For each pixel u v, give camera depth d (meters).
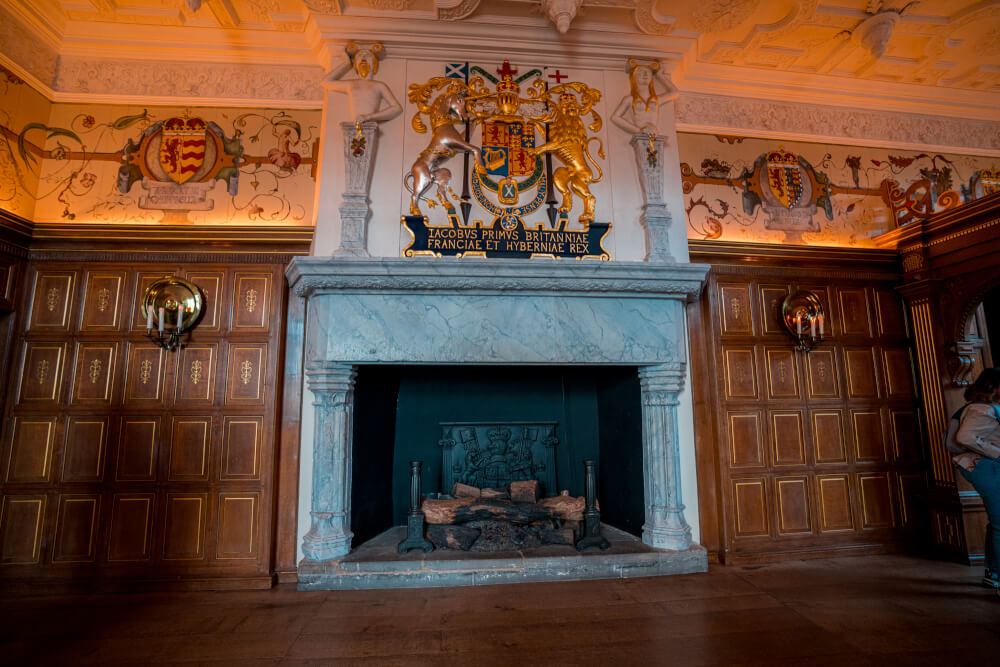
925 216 4.45
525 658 2.61
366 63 4.21
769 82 4.97
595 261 3.96
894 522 4.49
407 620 3.07
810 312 4.56
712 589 3.56
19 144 3.97
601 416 5.03
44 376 3.79
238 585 3.64
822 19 4.27
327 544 3.69
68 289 3.91
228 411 3.87
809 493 4.39
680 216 4.42
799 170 4.99
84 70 4.30
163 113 4.34
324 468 3.80
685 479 4.26
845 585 3.64
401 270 3.80
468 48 4.38
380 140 4.20
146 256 4.00
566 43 4.45
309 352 3.91
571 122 4.38
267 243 4.04
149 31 4.29
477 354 3.91
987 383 3.45
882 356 4.73
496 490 4.52
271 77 4.46
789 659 2.58
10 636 2.89
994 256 4.09
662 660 2.58
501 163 4.27
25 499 3.66
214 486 3.78
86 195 4.16
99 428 3.79
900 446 4.62
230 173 4.30
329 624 3.03
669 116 4.57
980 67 4.89
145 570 3.65
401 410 4.78
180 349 3.93
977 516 4.21
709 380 4.38
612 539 4.25
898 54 4.71
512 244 4.15
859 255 4.74
